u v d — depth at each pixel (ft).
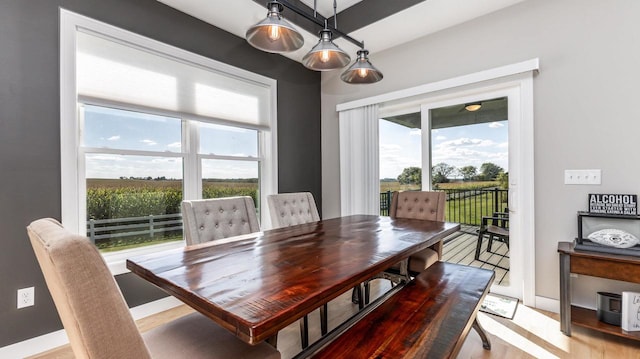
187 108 8.61
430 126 10.11
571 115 7.24
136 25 7.51
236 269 4.00
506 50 8.21
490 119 8.87
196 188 9.05
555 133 7.45
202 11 8.43
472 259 9.20
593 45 6.97
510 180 8.41
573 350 5.81
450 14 8.59
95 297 2.04
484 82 8.55
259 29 5.53
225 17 8.75
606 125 6.82
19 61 5.85
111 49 7.13
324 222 7.89
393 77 10.62
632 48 6.54
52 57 6.24
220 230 6.66
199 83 8.93
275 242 5.54
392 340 3.61
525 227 7.92
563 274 6.40
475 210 9.16
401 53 10.38
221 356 3.32
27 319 5.91
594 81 6.96
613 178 6.74
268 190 11.07
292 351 5.91
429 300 4.74
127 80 7.39
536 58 7.63
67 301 1.98
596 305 6.75
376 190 11.05
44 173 6.14
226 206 6.92
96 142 7.11
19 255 5.84
